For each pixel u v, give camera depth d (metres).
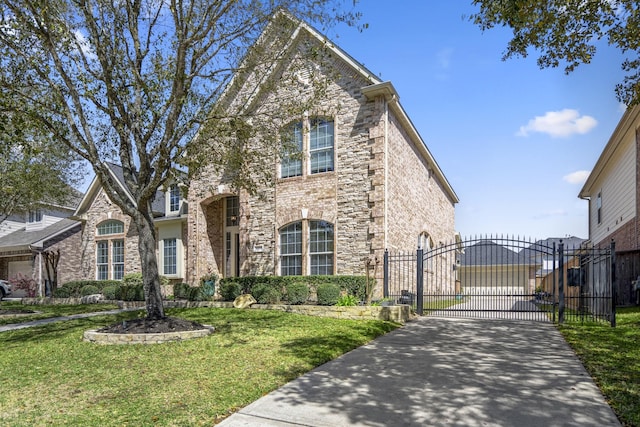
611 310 10.28
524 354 7.52
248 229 16.61
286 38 10.56
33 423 4.36
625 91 8.45
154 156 10.23
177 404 4.88
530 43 8.62
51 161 14.99
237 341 8.41
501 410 4.68
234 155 10.68
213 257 18.80
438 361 7.00
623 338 8.64
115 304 17.02
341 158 14.95
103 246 23.44
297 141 15.77
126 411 4.67
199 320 11.30
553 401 4.96
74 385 5.71
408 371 6.36
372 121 14.49
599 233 20.94
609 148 16.30
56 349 8.02
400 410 4.70
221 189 17.61
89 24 9.27
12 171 13.87
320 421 4.39
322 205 15.13
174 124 9.36
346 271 14.45
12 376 6.25
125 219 22.55
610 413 4.56
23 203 16.42
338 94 15.20
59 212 28.61
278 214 16.02
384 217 13.97
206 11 9.05
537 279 31.27
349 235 14.54
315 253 15.22
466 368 6.53
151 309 9.70
